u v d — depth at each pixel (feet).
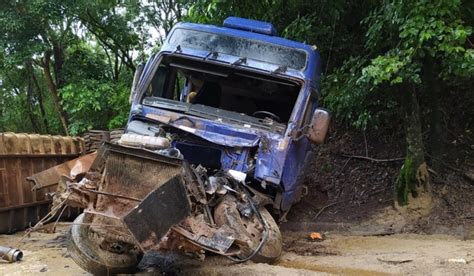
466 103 34.24
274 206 22.35
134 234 14.38
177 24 24.88
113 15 60.64
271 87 25.20
